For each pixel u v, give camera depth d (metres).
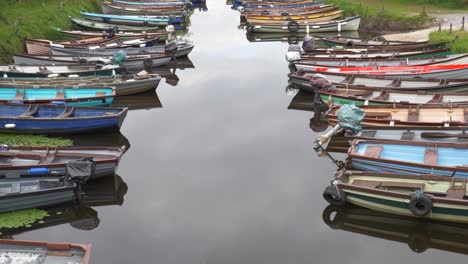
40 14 35.00
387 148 14.60
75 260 9.89
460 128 15.09
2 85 20.86
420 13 38.41
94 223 12.80
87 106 19.03
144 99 23.14
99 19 39.31
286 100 22.48
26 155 14.36
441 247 11.88
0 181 13.19
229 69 28.36
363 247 11.77
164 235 12.27
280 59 30.44
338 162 16.03
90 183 14.30
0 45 27.47
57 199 12.83
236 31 41.06
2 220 12.31
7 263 9.78
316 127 19.14
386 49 27.98
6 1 35.00
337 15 41.31
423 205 11.70
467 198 12.12
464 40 28.84
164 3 48.94
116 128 18.06
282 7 45.75
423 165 13.05
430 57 25.23
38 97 20.75
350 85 20.44
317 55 27.09
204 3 56.81
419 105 17.39
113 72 24.28
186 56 31.36
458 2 40.62
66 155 14.56
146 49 29.64
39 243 10.07
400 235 12.39
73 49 28.34
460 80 20.22
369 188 12.28
